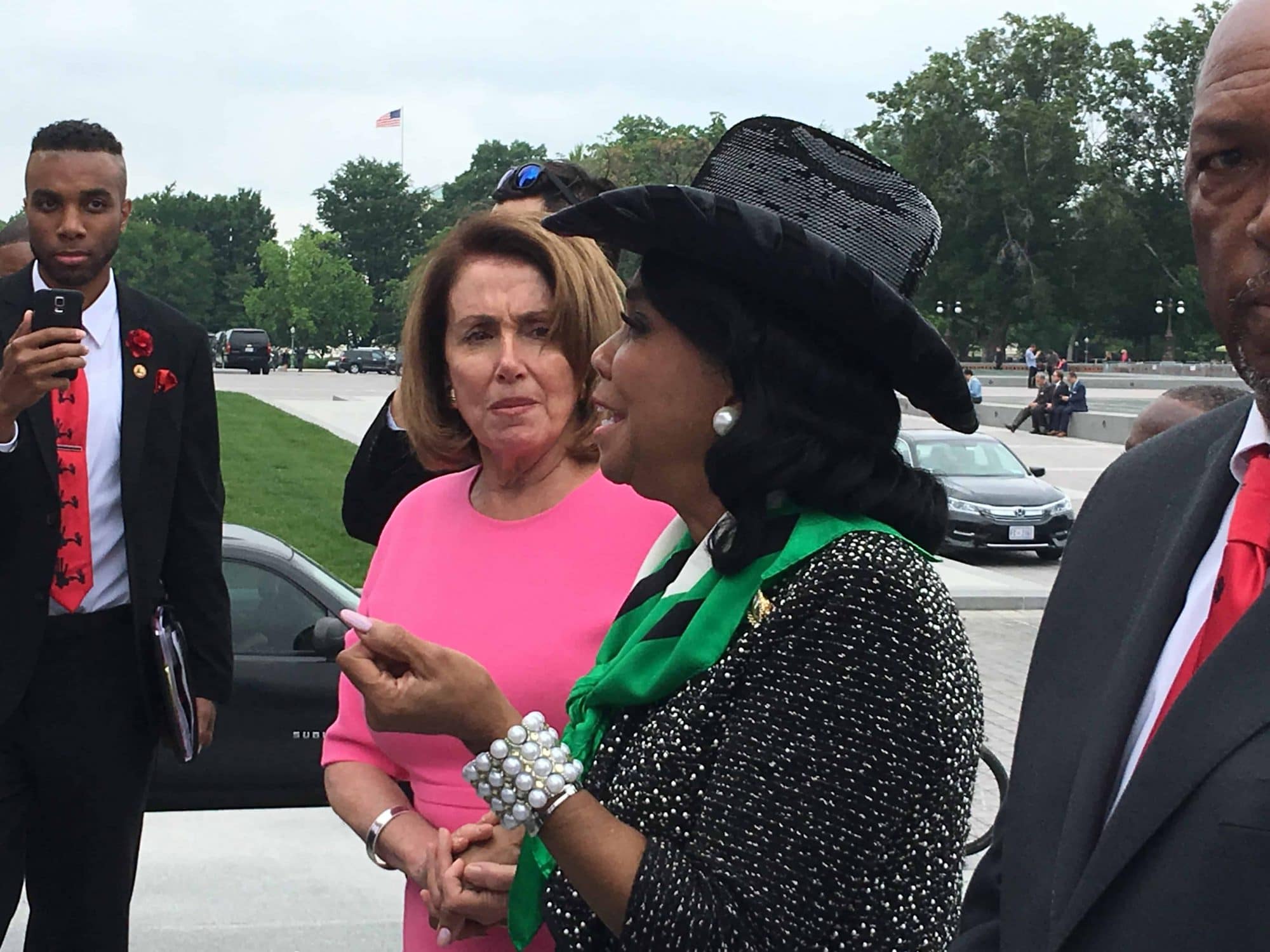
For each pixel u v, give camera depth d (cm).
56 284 323
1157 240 8206
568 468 231
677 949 140
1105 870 125
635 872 144
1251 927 114
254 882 471
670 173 4162
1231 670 123
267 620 589
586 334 224
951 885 147
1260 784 117
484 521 230
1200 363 7369
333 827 536
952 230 7856
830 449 152
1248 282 124
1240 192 125
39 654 309
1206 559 142
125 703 318
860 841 139
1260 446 138
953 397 158
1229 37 126
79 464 312
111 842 319
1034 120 7600
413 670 156
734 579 155
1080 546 158
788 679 145
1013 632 1103
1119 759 138
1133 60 8062
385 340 11731
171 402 324
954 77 7875
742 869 140
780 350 153
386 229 12381
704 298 155
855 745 140
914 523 158
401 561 236
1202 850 118
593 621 215
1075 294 8081
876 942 140
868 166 163
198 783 571
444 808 218
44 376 292
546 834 150
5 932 314
